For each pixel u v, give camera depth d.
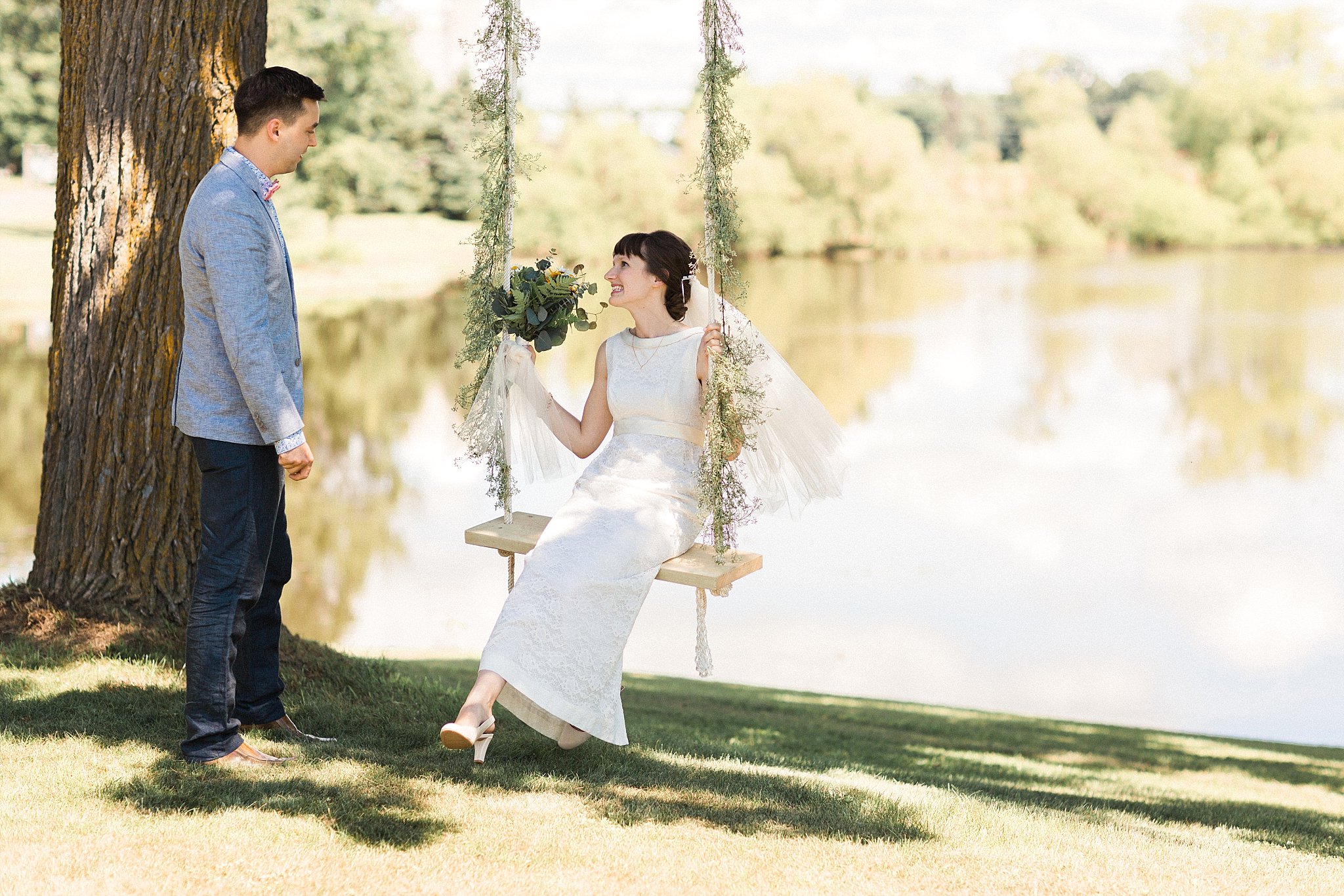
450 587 23.91
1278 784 7.13
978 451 44.47
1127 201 59.19
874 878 2.72
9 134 43.72
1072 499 38.41
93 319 4.28
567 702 3.21
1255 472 42.06
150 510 4.30
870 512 35.81
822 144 57.84
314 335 45.66
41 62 42.72
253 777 3.06
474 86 3.65
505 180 3.69
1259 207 58.50
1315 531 34.72
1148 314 57.38
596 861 2.69
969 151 60.22
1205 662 21.03
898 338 54.88
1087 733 9.62
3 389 32.72
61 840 2.56
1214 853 3.39
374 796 3.01
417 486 34.34
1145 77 60.19
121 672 3.92
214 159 4.27
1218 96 58.34
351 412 42.16
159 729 3.46
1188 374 51.41
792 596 25.00
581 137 52.22
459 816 2.91
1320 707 18.09
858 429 47.34
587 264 51.91
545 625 3.21
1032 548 32.00
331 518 30.52
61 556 4.36
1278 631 23.72
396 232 49.88
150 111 4.21
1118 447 44.75
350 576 24.70
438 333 46.25
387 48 47.34
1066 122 59.09
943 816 3.34
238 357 2.96
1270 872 3.19
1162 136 59.56
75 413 4.33
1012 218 59.62
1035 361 52.97
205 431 3.08
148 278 4.24
